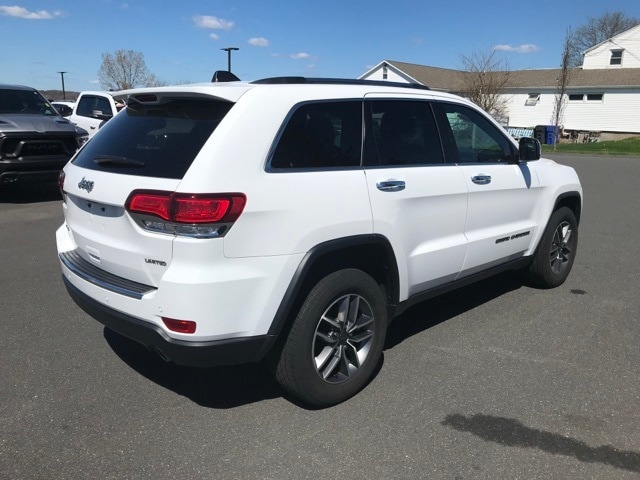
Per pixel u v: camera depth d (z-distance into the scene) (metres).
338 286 3.40
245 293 3.01
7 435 3.20
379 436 3.22
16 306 5.18
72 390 3.70
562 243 5.76
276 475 2.88
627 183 15.23
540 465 2.97
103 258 3.34
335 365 3.50
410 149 4.00
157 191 2.94
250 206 2.97
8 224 8.70
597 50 43.66
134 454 3.04
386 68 46.97
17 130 9.93
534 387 3.78
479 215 4.52
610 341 4.53
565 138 40.91
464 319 4.98
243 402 3.59
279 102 3.24
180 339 2.96
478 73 42.03
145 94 3.44
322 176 3.33
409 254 3.88
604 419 3.41
